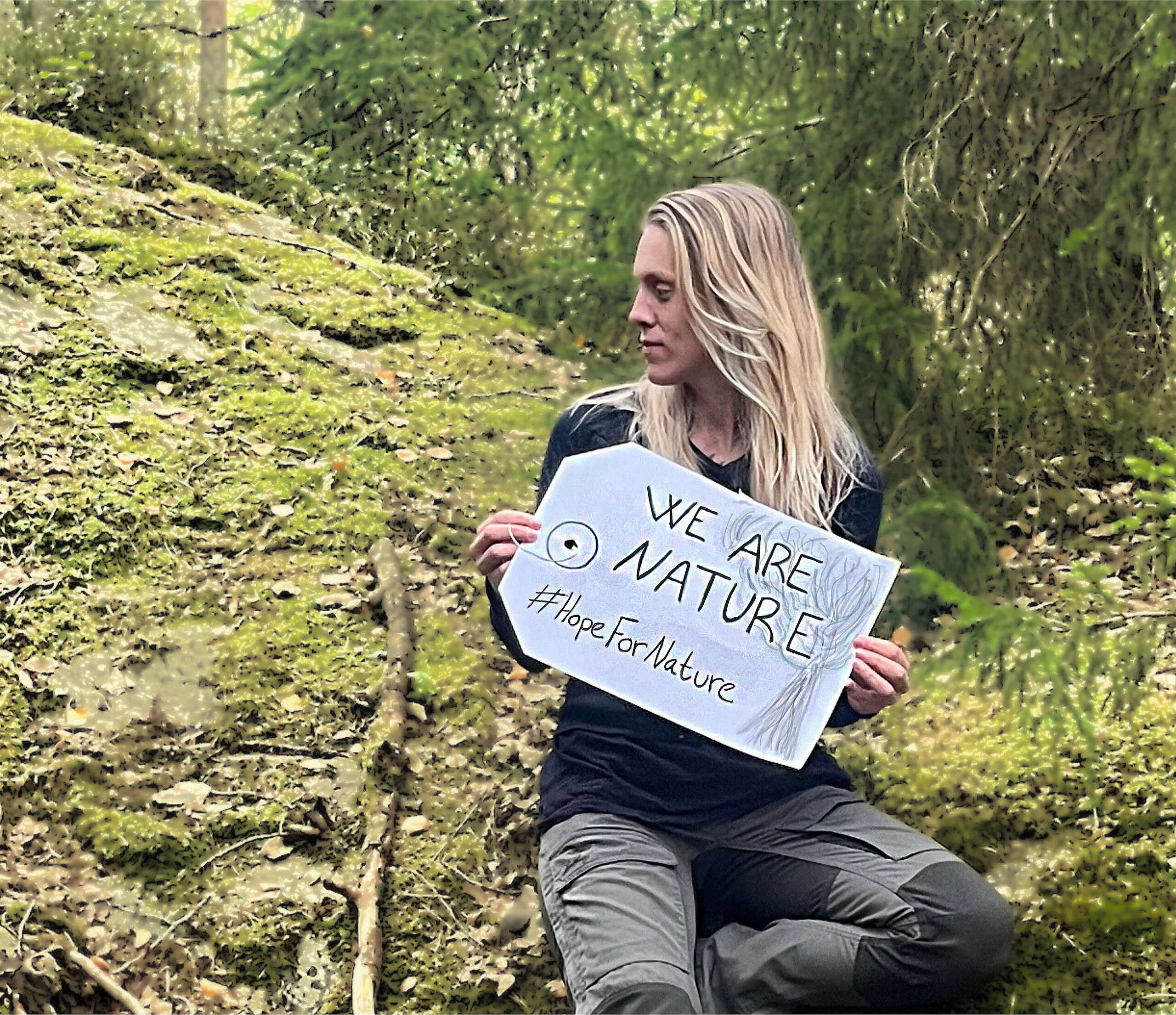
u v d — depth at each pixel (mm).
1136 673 2938
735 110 4098
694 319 2145
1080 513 3553
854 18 3627
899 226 3477
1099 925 2438
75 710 2893
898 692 2117
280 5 5996
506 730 3039
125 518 3518
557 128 4992
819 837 2113
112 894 2498
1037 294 3549
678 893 2045
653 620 2148
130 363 4156
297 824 2693
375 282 5086
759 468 2223
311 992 2367
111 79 5875
